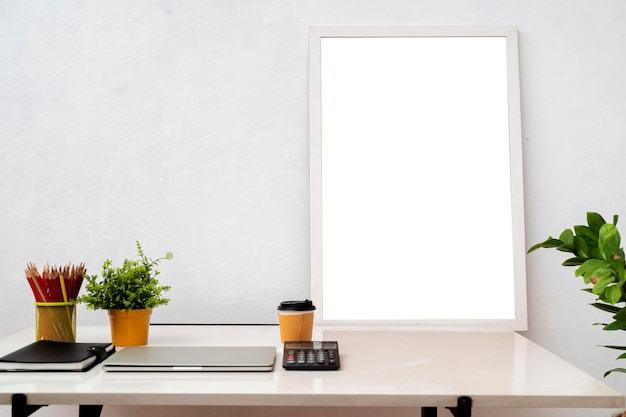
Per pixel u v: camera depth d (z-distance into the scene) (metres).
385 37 1.89
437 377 1.16
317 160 1.86
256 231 1.89
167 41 1.92
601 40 1.90
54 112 1.91
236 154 1.90
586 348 1.87
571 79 1.90
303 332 1.47
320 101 1.87
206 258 1.89
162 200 1.90
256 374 1.18
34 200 1.90
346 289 1.84
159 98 1.91
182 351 1.33
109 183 1.90
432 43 1.89
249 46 1.91
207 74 1.91
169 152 1.90
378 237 1.85
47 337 1.43
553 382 1.13
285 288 1.89
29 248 1.90
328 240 1.85
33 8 1.92
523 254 1.84
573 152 1.89
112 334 1.46
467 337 1.62
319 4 1.91
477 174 1.86
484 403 1.04
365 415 1.87
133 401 1.05
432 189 1.86
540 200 1.89
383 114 1.88
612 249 1.22
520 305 1.83
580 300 1.88
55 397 1.05
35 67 1.92
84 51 1.92
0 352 1.38
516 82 1.87
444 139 1.87
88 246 1.90
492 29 1.88
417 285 1.84
